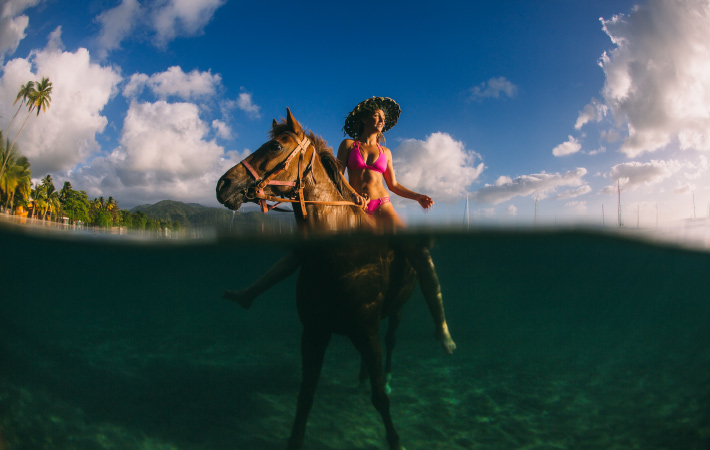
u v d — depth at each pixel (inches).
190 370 144.6
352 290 109.7
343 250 109.0
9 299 218.5
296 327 156.9
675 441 124.0
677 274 240.1
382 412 111.7
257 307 158.7
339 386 139.8
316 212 118.0
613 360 161.6
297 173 117.7
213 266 206.8
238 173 114.3
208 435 125.2
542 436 125.0
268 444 119.4
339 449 116.0
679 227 177.8
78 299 219.3
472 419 128.8
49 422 133.3
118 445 124.8
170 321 183.2
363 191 152.6
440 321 148.0
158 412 133.3
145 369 144.5
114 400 137.6
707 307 225.8
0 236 214.5
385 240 118.9
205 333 163.0
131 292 207.6
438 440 120.9
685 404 138.1
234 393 135.7
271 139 121.6
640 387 146.1
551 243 195.8
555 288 252.2
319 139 126.2
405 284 138.9
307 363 113.7
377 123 157.9
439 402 134.3
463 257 217.8
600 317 260.1
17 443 125.7
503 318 182.1
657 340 185.8
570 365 157.2
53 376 146.4
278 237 143.3
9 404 137.6
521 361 156.2
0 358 154.0
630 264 233.6
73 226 208.8
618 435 127.4
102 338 158.9
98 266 203.9
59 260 217.8
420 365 150.4
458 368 149.6
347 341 139.1
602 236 176.4
